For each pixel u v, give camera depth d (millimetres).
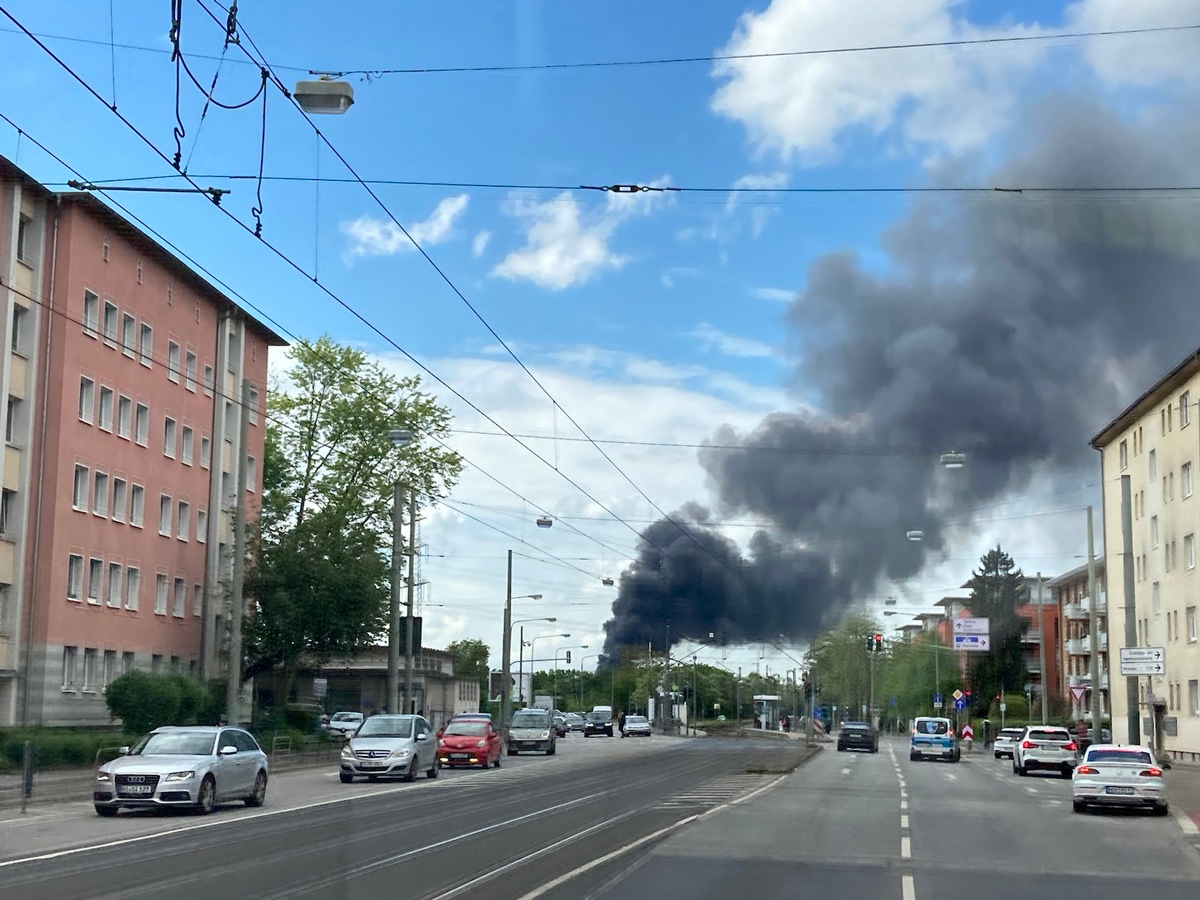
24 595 43344
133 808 23734
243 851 16672
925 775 41625
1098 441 74375
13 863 15297
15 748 33469
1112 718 71312
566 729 98250
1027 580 114125
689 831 20156
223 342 58469
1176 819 25375
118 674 48469
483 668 140500
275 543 55281
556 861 15852
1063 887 14664
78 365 45656
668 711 111375
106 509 47812
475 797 27656
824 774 40219
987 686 106875
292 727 54312
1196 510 57344
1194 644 57719
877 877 15023
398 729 34688
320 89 17031
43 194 44812
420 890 13133
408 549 52375
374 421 62188
